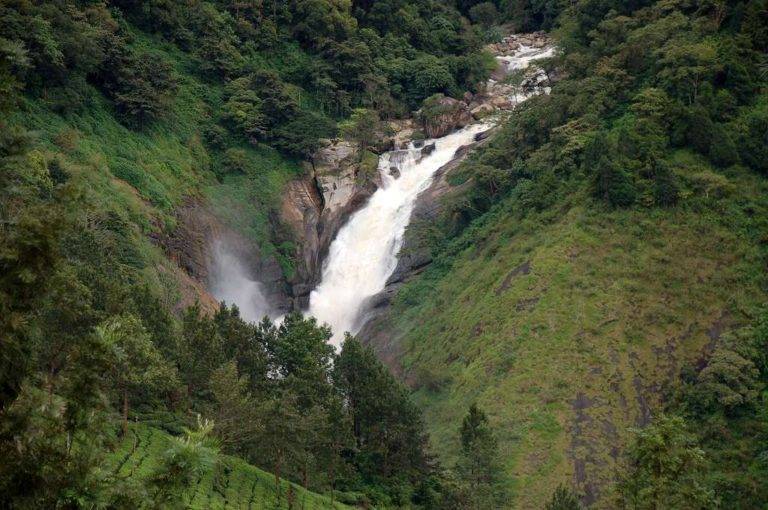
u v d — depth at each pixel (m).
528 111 80.25
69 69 70.94
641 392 50.28
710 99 65.50
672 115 65.62
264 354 47.88
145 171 72.06
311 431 39.81
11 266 12.22
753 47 70.06
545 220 65.69
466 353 59.34
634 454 28.84
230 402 37.69
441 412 55.41
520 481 46.66
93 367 13.65
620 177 61.59
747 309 52.25
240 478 39.69
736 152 61.44
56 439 12.75
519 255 63.91
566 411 50.09
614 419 49.12
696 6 78.88
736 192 59.06
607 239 59.69
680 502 29.05
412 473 47.59
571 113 75.12
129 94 75.31
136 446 36.59
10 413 11.73
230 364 39.25
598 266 58.12
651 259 57.03
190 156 81.31
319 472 44.03
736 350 49.62
